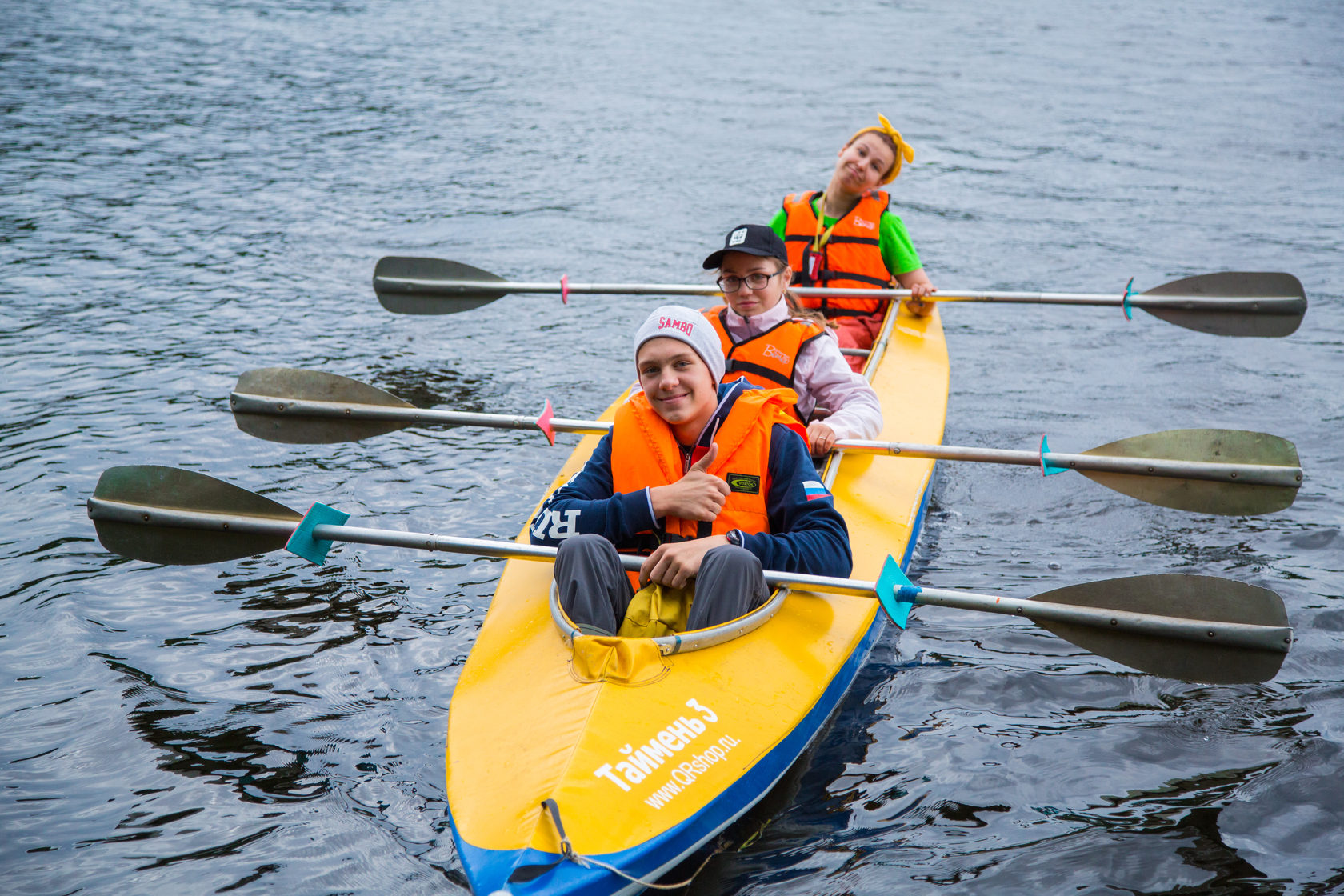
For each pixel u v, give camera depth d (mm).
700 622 2688
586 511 2836
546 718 2422
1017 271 7645
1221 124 12258
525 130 11586
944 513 4211
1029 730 2834
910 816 2480
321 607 3414
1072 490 4426
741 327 3812
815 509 2896
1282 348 6211
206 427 4809
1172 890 2258
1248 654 2701
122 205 8516
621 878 2090
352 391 3852
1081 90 14031
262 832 2416
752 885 2248
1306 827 2453
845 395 3770
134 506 3211
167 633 3236
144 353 5703
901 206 9297
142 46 15180
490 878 2031
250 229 8102
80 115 11312
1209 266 7699
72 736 2740
